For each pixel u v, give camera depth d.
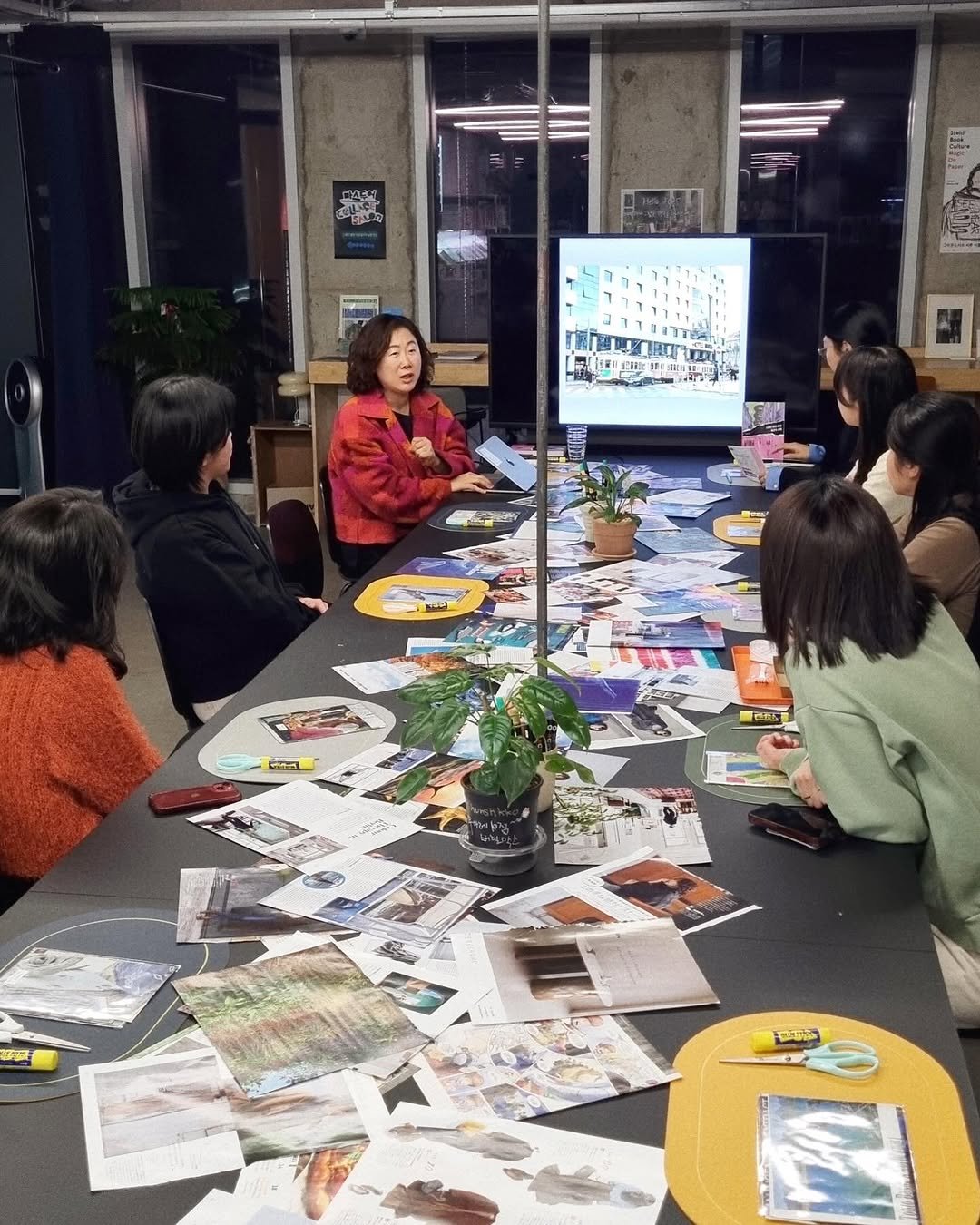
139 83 7.30
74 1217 1.03
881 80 6.62
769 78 6.69
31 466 7.24
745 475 4.44
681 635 2.60
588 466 4.67
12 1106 1.17
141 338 6.91
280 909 1.53
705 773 1.93
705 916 1.51
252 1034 1.27
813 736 1.73
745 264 4.93
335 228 7.28
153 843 1.72
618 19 6.37
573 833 1.73
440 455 4.43
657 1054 1.24
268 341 7.60
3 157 7.38
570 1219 1.02
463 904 1.54
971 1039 1.80
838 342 4.58
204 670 2.95
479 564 3.26
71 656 1.95
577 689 2.25
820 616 1.74
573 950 1.43
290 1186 1.06
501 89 6.97
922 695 1.72
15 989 1.36
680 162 6.84
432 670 2.40
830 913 1.52
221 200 7.41
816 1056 1.22
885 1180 1.07
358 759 2.00
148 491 2.88
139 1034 1.28
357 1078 1.20
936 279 6.78
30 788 1.91
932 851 1.70
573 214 7.07
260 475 7.29
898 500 3.24
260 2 6.98
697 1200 1.04
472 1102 1.17
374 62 6.98
